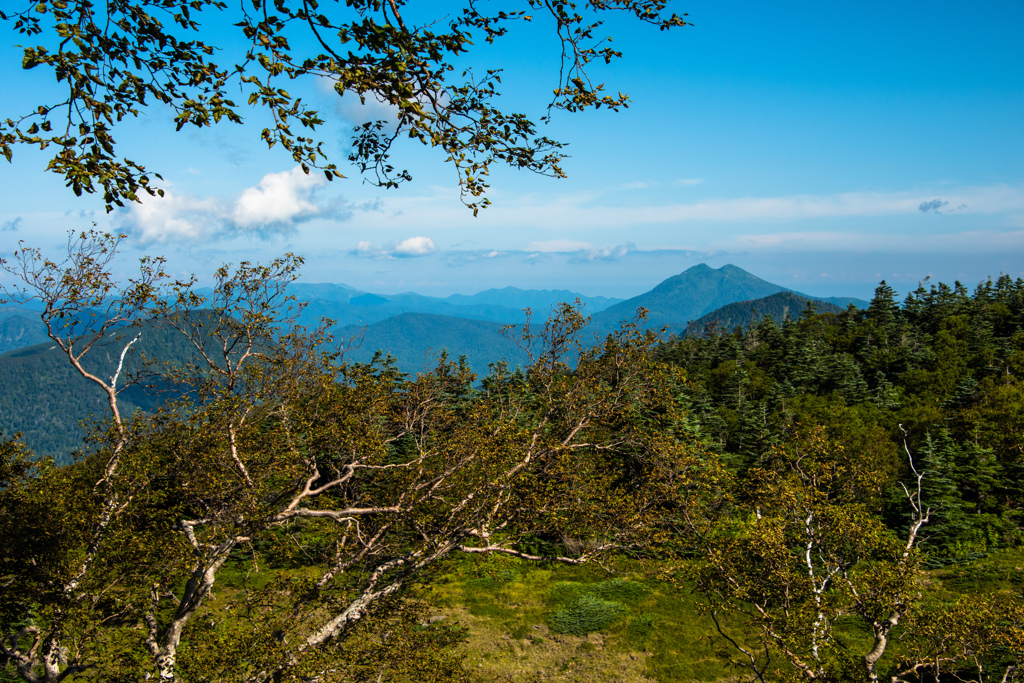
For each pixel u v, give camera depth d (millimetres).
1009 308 110188
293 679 11938
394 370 33844
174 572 14461
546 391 19547
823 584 15938
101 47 4297
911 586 14812
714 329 156125
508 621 27391
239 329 14219
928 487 36969
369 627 14289
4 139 3992
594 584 30625
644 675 22906
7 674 14875
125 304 14883
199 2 4289
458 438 17328
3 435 15031
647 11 5078
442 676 13648
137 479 15203
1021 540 34062
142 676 12844
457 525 16094
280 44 4246
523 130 5480
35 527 13273
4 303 13758
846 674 14461
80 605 13406
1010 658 17281
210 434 14742
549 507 17297
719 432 50938
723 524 18781
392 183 5621
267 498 14672
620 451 19656
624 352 19094
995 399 54562
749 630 25000
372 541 15383
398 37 4414
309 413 16406
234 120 4348
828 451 19734
